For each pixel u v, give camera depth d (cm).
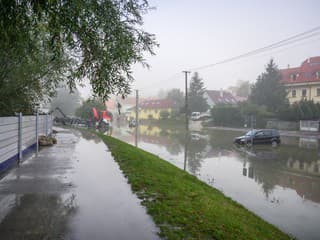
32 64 850
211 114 4553
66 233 321
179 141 2152
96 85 493
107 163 766
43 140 1129
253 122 1981
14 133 707
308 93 4422
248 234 390
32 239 304
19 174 604
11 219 357
